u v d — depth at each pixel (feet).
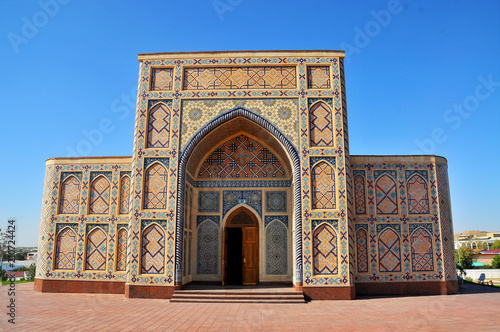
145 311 20.85
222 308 22.11
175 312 20.63
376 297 26.05
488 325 17.04
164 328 16.65
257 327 17.01
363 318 18.94
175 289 25.41
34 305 22.59
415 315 19.56
